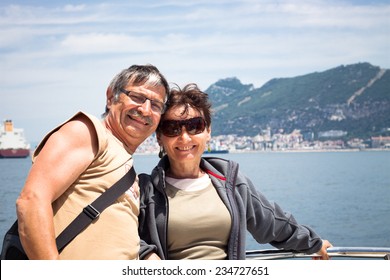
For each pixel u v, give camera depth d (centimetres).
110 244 247
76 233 242
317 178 6319
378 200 3638
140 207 309
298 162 12838
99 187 249
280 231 348
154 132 321
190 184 319
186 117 312
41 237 225
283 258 361
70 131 245
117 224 251
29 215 226
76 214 244
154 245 299
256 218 338
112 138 271
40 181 232
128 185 259
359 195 4038
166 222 305
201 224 307
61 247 241
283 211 352
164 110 306
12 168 7400
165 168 329
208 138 329
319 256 367
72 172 239
